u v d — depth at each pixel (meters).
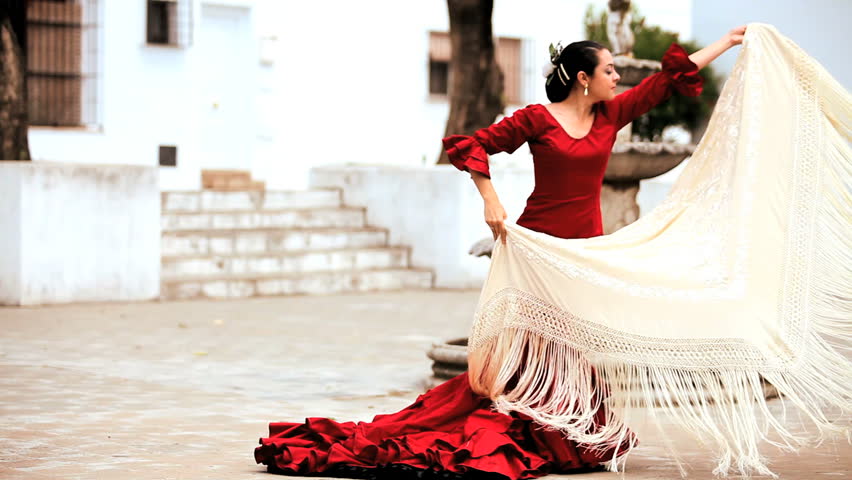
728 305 5.23
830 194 5.38
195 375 8.62
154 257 14.06
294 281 15.08
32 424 6.48
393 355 9.87
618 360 5.26
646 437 6.25
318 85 21.14
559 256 5.34
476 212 15.81
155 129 18.91
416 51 22.27
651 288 5.27
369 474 5.10
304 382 8.39
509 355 5.38
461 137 5.46
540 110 5.44
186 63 19.11
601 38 20.52
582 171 5.43
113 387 7.96
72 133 18.27
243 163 20.39
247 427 6.52
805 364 5.17
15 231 13.19
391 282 15.85
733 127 5.48
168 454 5.68
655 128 18.92
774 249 5.30
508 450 5.19
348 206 17.41
